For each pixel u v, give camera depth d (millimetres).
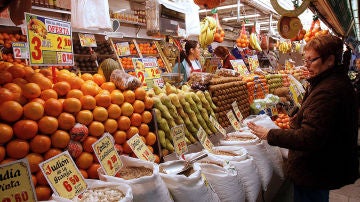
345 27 7473
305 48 1913
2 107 1176
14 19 1566
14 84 1304
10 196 1042
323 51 1771
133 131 1704
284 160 2869
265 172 2322
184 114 2242
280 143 1812
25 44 3807
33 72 1418
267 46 6500
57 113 1327
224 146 2301
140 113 1797
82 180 1301
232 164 1997
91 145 1438
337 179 1817
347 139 1769
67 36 1664
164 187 1442
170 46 7258
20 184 1073
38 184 1243
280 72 5348
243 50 7051
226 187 1824
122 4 7461
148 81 2717
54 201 1145
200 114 2455
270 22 6352
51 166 1209
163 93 2123
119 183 1298
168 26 3689
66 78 1547
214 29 4809
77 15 3721
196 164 1726
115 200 1214
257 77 3957
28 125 1197
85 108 1468
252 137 2514
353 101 1765
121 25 6934
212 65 5078
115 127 1591
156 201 1362
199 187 1562
